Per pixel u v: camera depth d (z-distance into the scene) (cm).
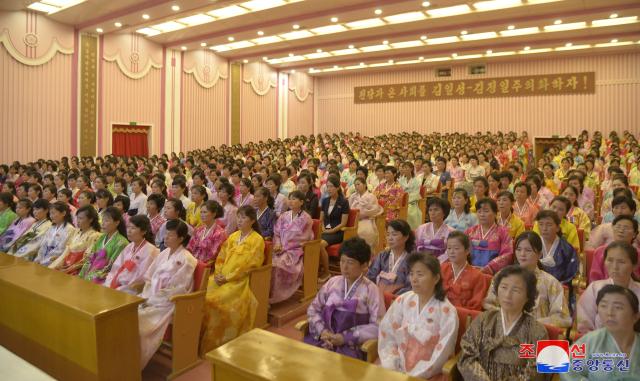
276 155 1444
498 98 1892
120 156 1365
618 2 1123
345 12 1200
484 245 448
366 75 2183
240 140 1919
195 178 816
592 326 313
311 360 247
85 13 1270
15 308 368
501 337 258
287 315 507
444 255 423
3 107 1241
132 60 1516
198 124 1742
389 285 376
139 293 422
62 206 533
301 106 2238
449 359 276
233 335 434
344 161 1377
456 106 1975
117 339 322
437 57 1786
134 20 1286
